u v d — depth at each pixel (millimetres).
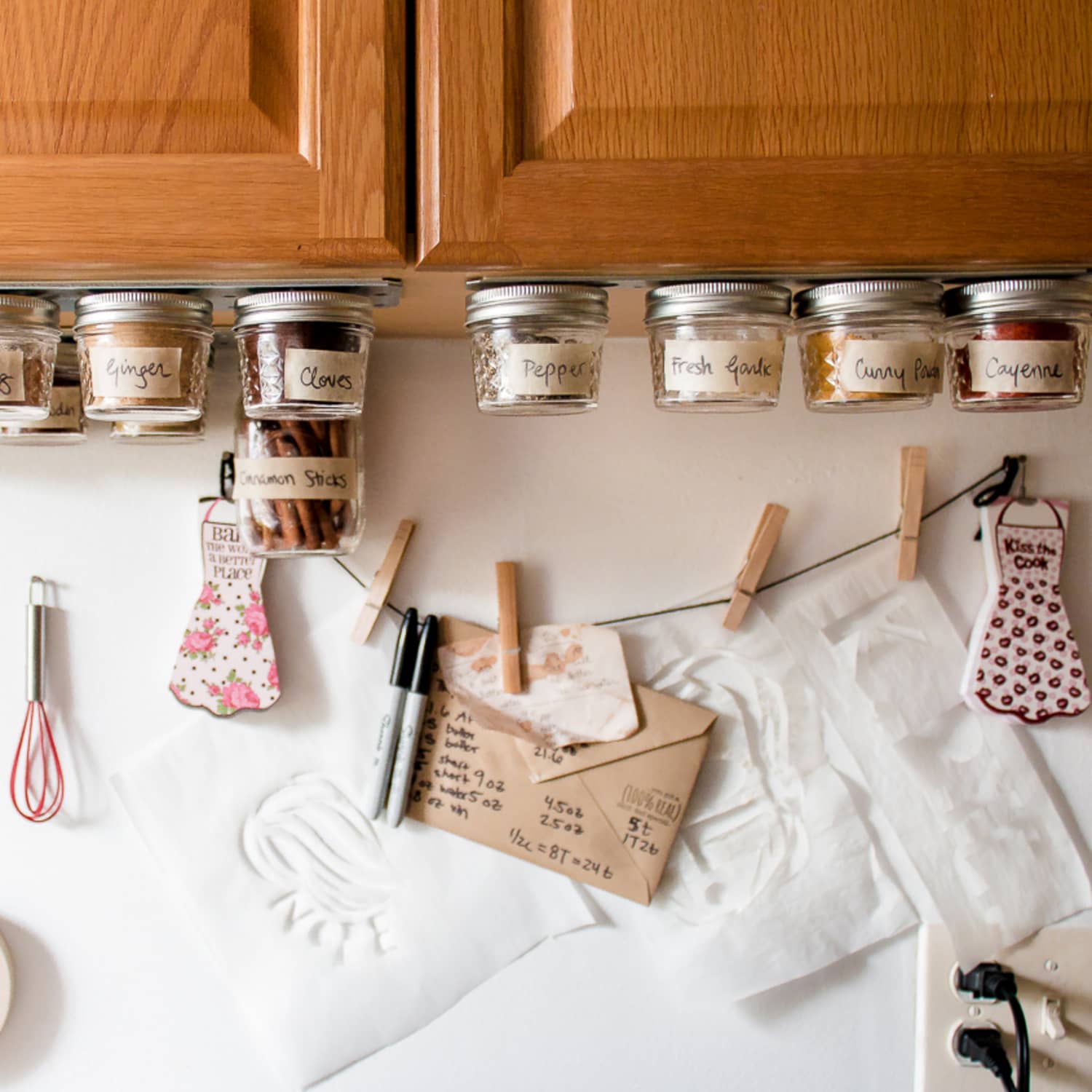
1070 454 961
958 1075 956
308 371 719
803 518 963
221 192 614
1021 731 961
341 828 951
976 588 963
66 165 609
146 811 945
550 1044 962
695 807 953
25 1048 949
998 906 949
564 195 622
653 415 958
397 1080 953
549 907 953
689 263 629
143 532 948
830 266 645
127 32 608
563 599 959
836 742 954
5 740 946
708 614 956
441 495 953
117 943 951
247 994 946
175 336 729
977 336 738
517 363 716
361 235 616
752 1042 963
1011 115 627
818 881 950
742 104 622
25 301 729
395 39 619
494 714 944
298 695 950
